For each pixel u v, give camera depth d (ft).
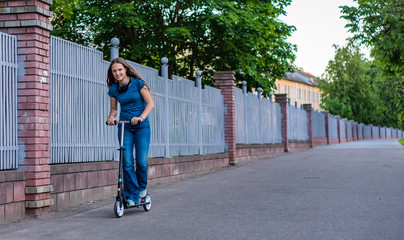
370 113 265.54
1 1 22.72
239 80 92.22
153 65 84.69
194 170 43.50
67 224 19.65
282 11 93.86
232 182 35.35
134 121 21.16
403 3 74.38
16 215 21.39
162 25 77.10
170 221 19.79
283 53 91.76
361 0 75.92
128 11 70.03
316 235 16.67
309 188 30.45
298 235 16.70
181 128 42.55
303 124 115.75
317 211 21.68
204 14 77.20
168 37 75.20
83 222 20.02
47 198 22.90
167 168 37.88
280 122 89.10
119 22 76.59
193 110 45.70
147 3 72.90
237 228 18.06
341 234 16.80
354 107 264.11
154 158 36.50
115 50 30.27
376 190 29.04
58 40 25.08
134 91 22.18
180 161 40.34
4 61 21.74
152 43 77.15
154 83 37.17
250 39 78.38
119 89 22.18
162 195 28.58
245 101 66.03
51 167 23.76
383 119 286.66
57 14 73.00
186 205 24.17
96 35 80.28
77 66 26.68
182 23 80.12
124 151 22.02
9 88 21.98
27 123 22.33
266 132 77.82
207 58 86.79
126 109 22.35
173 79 40.98
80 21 75.66
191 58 88.22
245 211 21.94
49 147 23.53
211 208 23.00
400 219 19.60
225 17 73.72
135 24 70.49
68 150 25.73
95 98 28.35
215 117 52.70
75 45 26.53
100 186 28.04
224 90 56.34
